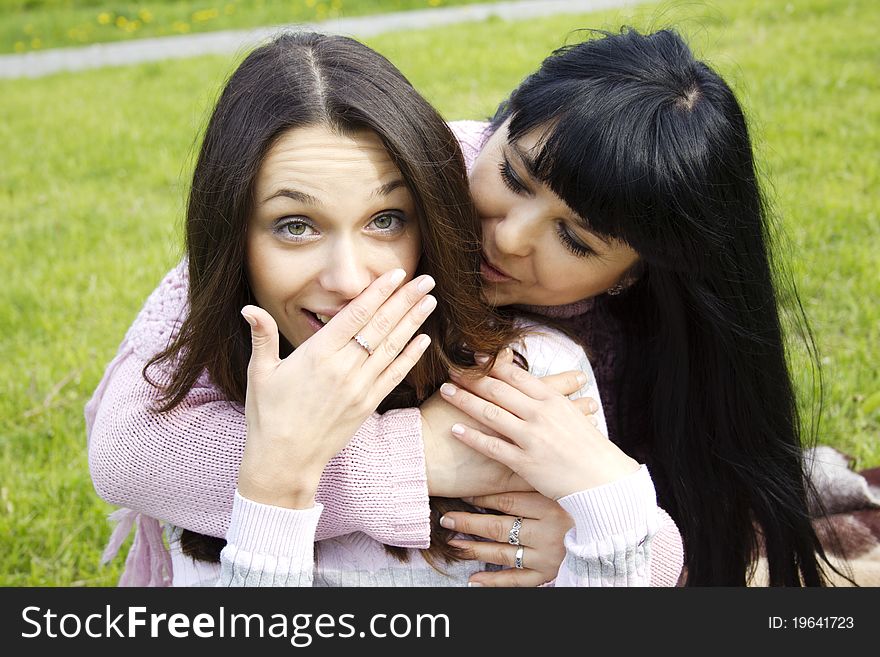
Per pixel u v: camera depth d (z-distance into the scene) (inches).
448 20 390.9
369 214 66.4
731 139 76.2
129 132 261.3
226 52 361.7
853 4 312.0
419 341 69.1
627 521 69.1
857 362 136.8
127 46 410.3
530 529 75.0
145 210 210.8
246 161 64.8
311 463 66.5
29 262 187.2
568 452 70.3
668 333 85.8
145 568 93.9
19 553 114.9
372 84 65.9
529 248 75.5
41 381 144.7
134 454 73.9
